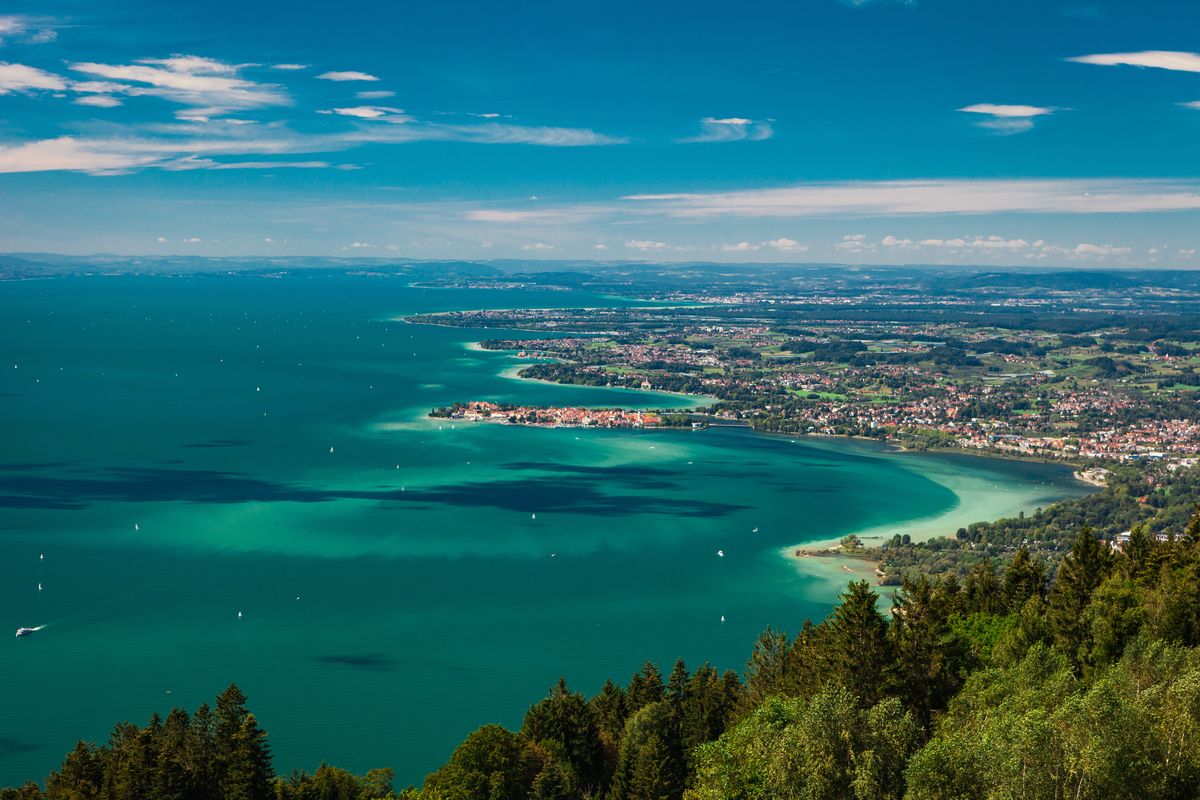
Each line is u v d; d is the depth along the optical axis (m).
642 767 140.75
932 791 92.06
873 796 96.00
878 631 133.88
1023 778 91.31
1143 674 116.12
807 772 100.06
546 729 156.50
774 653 166.88
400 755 181.38
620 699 175.88
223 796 137.50
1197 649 122.44
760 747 109.94
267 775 142.25
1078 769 90.94
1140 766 90.81
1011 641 138.25
